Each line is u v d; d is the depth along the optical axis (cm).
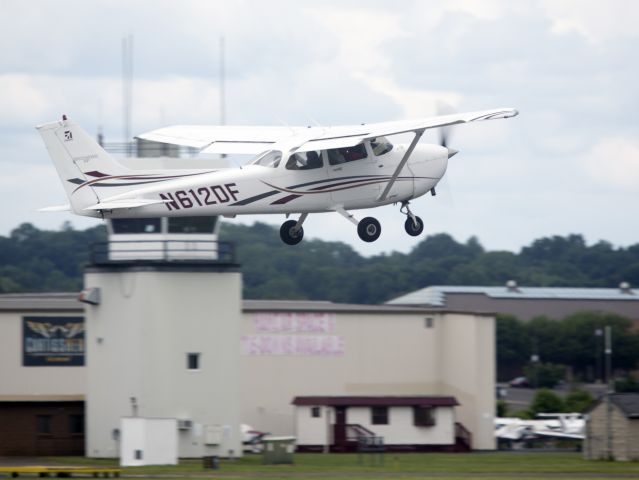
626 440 14450
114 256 14700
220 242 14550
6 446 15288
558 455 15888
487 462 14025
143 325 14012
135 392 14012
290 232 12138
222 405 14188
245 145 12150
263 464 13350
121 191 11856
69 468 11619
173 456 13275
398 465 13212
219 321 14262
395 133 11062
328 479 10912
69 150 11831
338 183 11456
